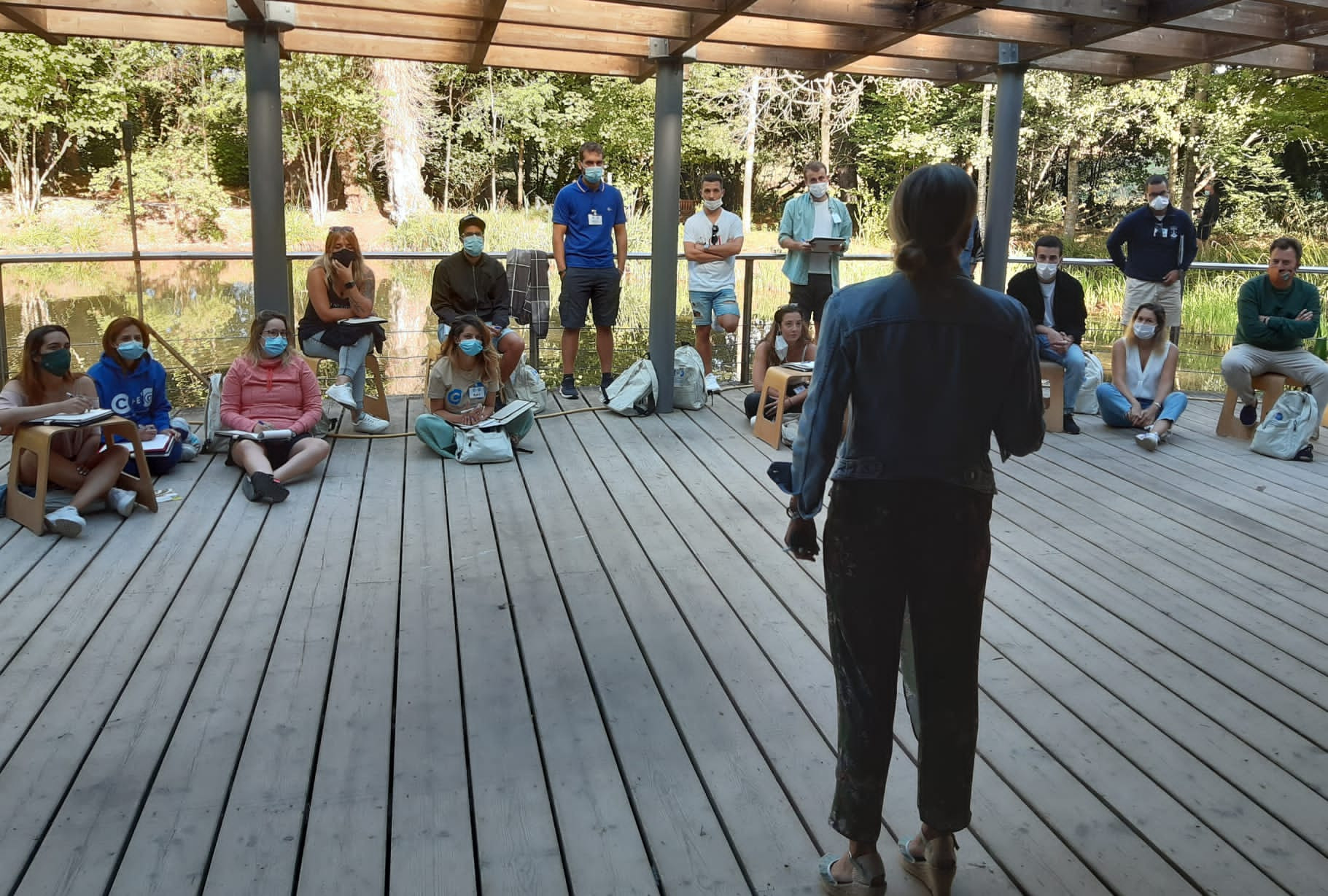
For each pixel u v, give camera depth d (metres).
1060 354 6.83
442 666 3.37
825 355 1.99
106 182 21.20
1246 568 4.39
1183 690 3.28
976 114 23.08
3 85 19.27
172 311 13.51
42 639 3.52
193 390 7.75
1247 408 6.69
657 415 7.10
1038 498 5.40
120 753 2.81
